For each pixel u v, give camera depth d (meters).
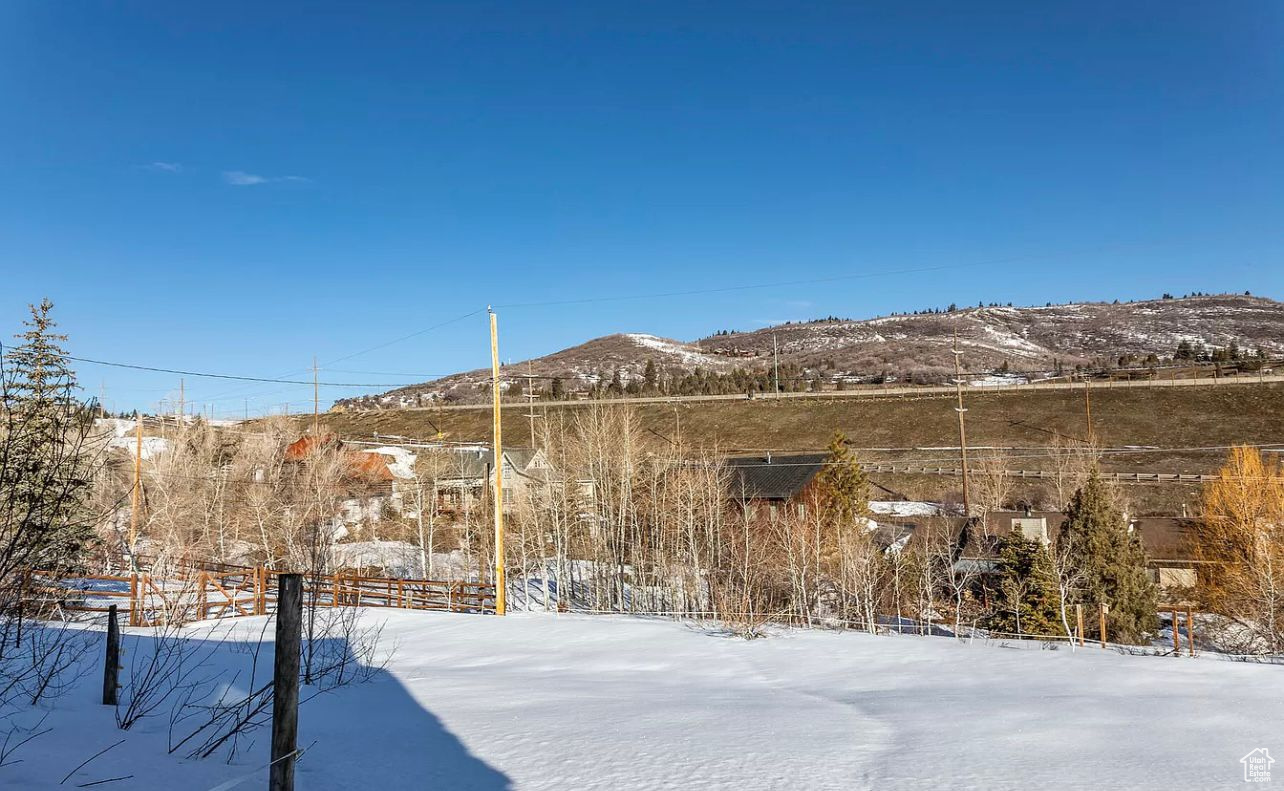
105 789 6.30
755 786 7.12
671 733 9.52
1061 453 61.50
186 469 46.38
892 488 63.00
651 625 23.92
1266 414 68.12
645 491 47.75
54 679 10.72
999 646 21.06
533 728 9.84
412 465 67.44
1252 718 10.72
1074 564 32.12
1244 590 36.06
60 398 9.41
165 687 11.20
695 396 91.44
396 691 13.05
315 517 39.34
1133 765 7.85
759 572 38.44
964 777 7.39
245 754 8.09
